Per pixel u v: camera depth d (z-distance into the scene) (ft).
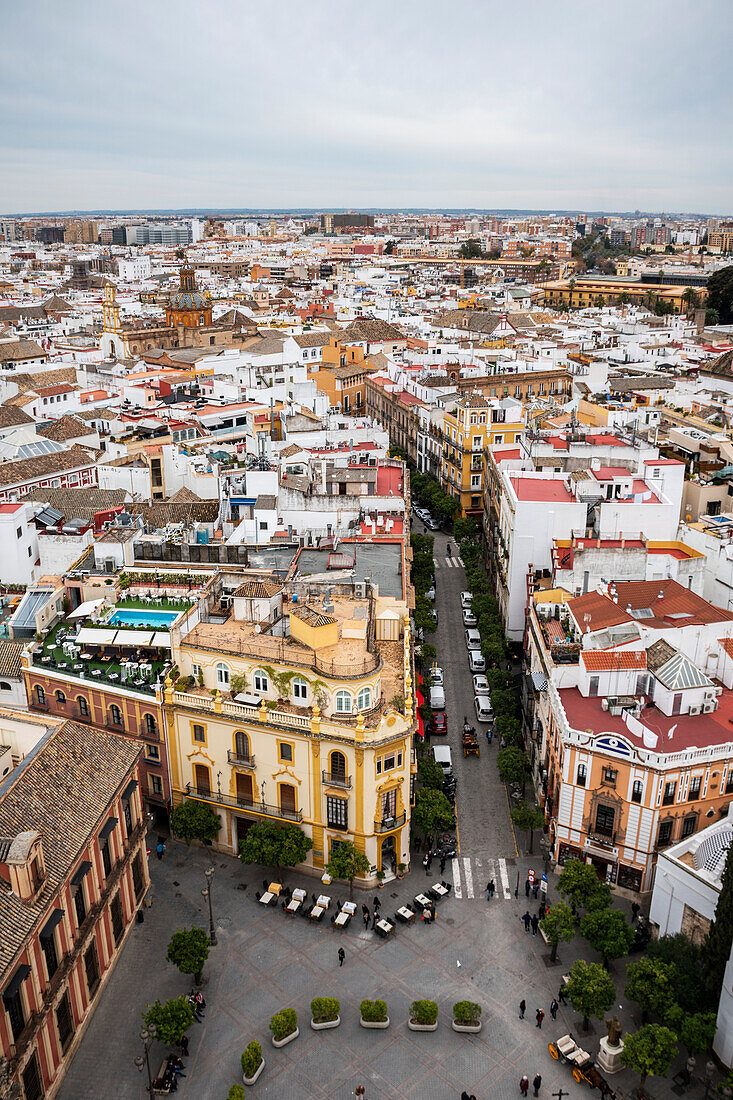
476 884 265.13
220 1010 221.46
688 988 209.26
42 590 327.67
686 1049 214.28
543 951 241.14
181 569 332.80
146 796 287.07
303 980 230.48
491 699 330.34
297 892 256.52
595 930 227.81
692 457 471.62
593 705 274.57
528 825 268.62
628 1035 199.11
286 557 341.62
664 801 243.19
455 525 508.94
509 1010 222.07
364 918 249.75
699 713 266.98
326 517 386.93
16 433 491.72
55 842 204.95
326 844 263.29
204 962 229.45
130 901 244.01
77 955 206.18
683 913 226.99
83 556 345.31
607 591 317.01
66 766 225.15
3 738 247.70
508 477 413.80
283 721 254.68
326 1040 213.66
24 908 184.55
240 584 299.99
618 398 600.39
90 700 285.02
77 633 306.96
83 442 523.29
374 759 248.93
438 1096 199.62
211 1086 201.36
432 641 407.85
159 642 286.25
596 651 277.85
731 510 431.02
